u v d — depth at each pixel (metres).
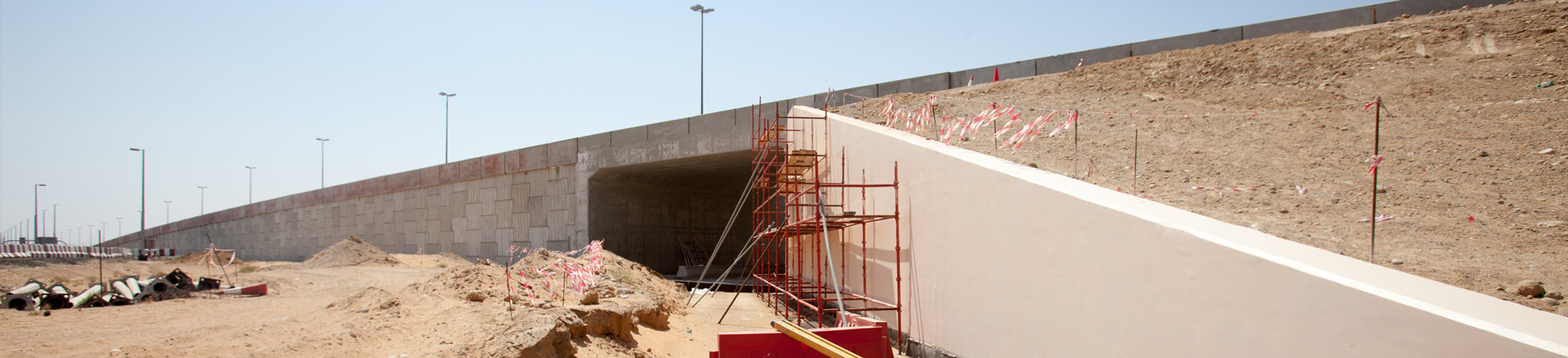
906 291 12.01
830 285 16.89
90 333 10.62
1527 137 11.07
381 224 46.97
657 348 11.81
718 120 27.86
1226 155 12.48
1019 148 14.62
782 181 18.52
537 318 9.38
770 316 16.88
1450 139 11.54
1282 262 5.01
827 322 15.70
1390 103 13.84
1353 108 13.95
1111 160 13.05
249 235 62.34
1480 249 7.70
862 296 14.27
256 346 9.38
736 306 18.64
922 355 11.23
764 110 26.89
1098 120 16.02
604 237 33.12
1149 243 6.22
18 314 13.66
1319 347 4.72
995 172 8.95
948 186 10.34
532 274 15.41
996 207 8.91
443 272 14.00
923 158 11.27
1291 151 12.23
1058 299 7.53
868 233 14.05
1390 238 8.23
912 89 26.05
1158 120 15.36
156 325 12.02
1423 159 10.98
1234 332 5.34
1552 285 6.53
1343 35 18.62
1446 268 7.14
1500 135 11.34
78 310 14.72
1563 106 11.92
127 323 12.34
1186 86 18.16
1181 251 5.87
